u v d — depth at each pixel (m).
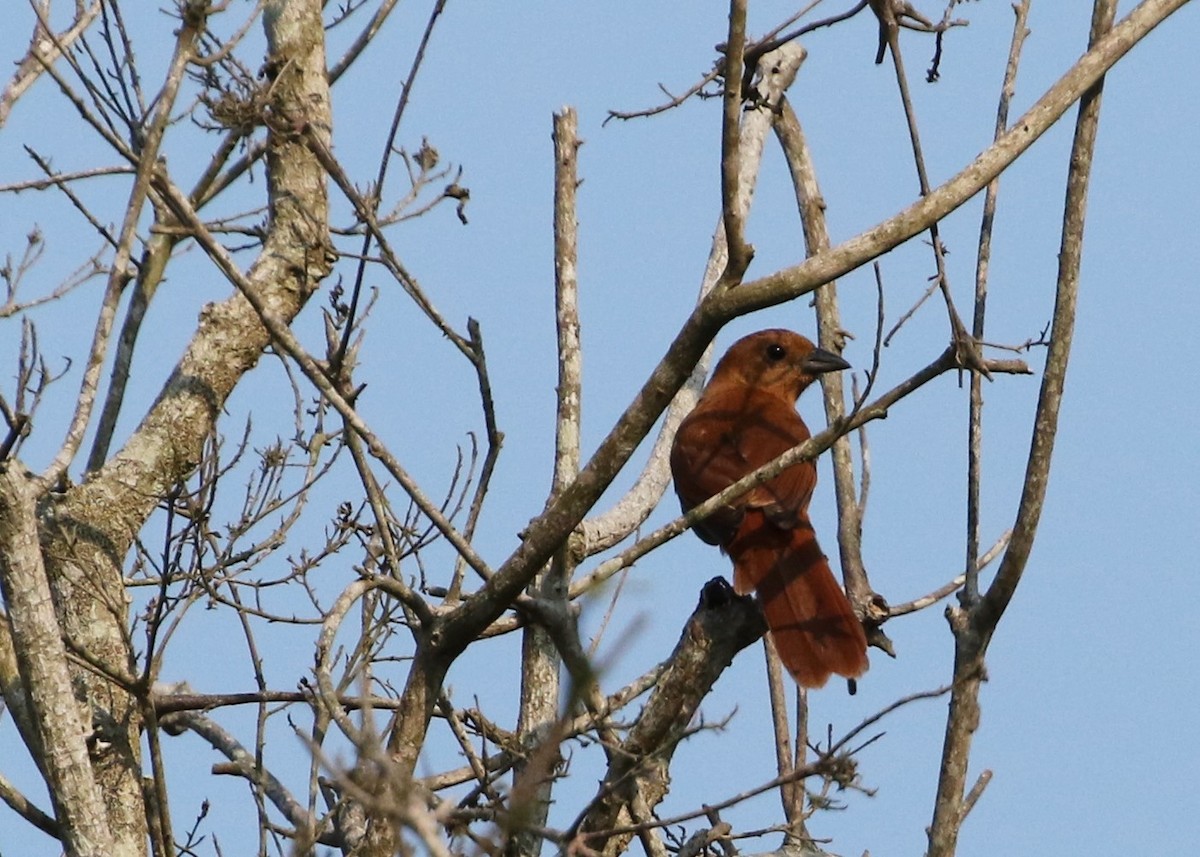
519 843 9.41
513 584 9.35
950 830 8.94
